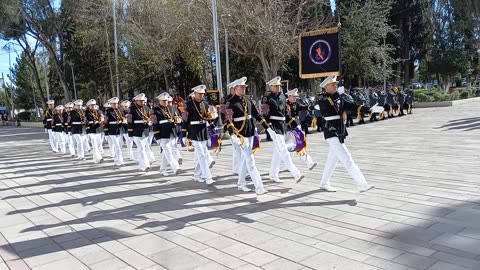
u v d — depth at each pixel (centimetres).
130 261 483
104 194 834
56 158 1477
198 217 633
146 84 2956
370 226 538
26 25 3628
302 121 1769
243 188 777
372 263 431
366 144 1289
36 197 851
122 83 2981
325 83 682
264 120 768
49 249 541
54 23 3516
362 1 3294
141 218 648
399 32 3753
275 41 2217
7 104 6925
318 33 1555
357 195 686
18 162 1425
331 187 728
